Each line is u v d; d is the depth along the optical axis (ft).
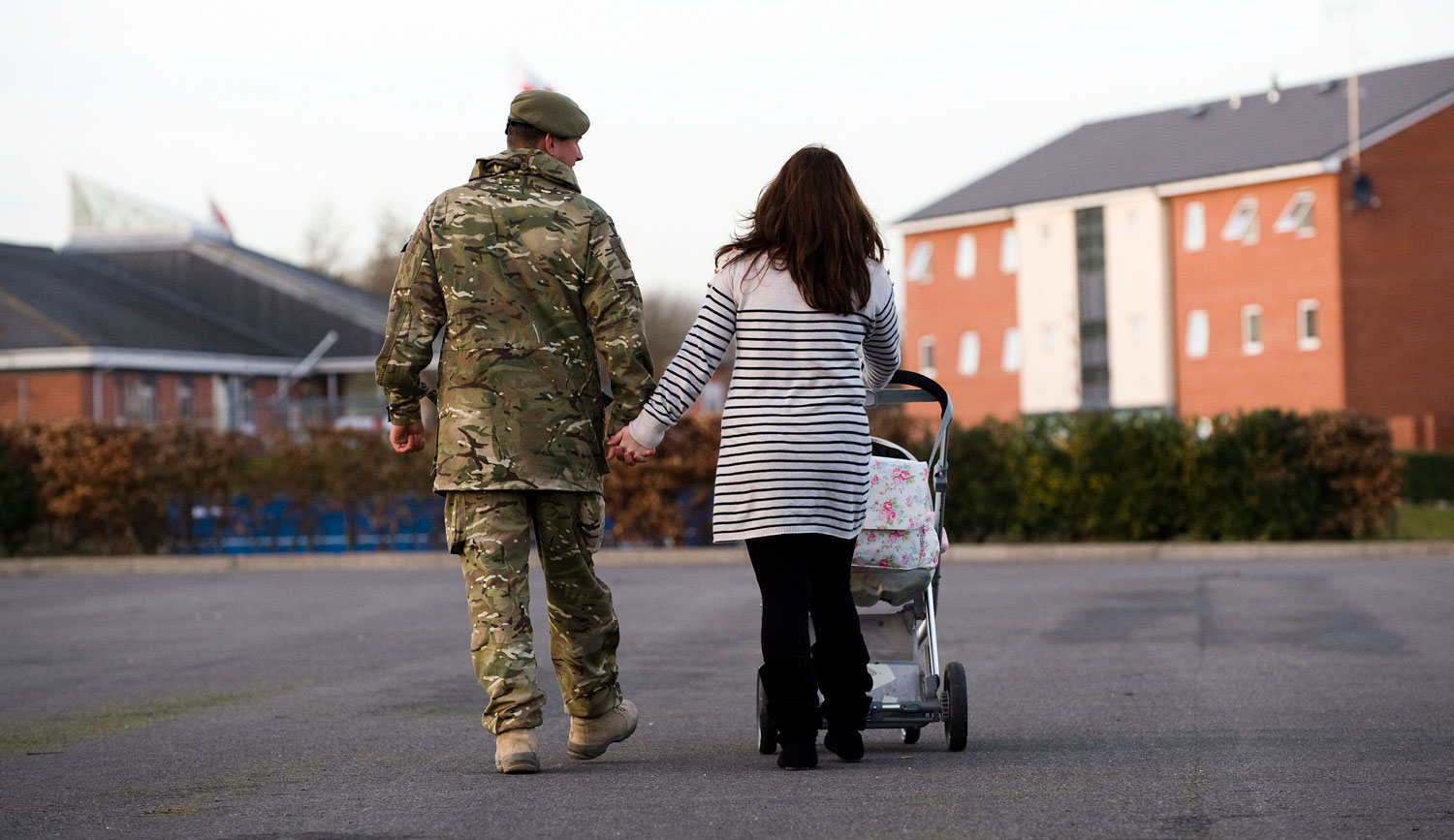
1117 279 272.72
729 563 97.30
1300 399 246.68
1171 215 266.77
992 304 295.89
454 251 24.85
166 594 78.69
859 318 24.70
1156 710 33.63
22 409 199.93
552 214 24.98
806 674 25.03
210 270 248.93
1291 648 46.55
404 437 26.43
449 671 43.88
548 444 24.77
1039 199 283.38
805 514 24.02
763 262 24.45
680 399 24.70
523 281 24.81
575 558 25.67
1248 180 250.78
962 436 104.12
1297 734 29.66
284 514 108.99
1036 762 26.17
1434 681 38.40
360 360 238.48
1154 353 266.77
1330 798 22.61
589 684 26.53
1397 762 25.96
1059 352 282.15
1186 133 277.64
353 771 26.55
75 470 107.24
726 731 31.48
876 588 27.76
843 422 24.34
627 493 103.30
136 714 35.96
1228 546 97.19
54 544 110.11
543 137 25.77
